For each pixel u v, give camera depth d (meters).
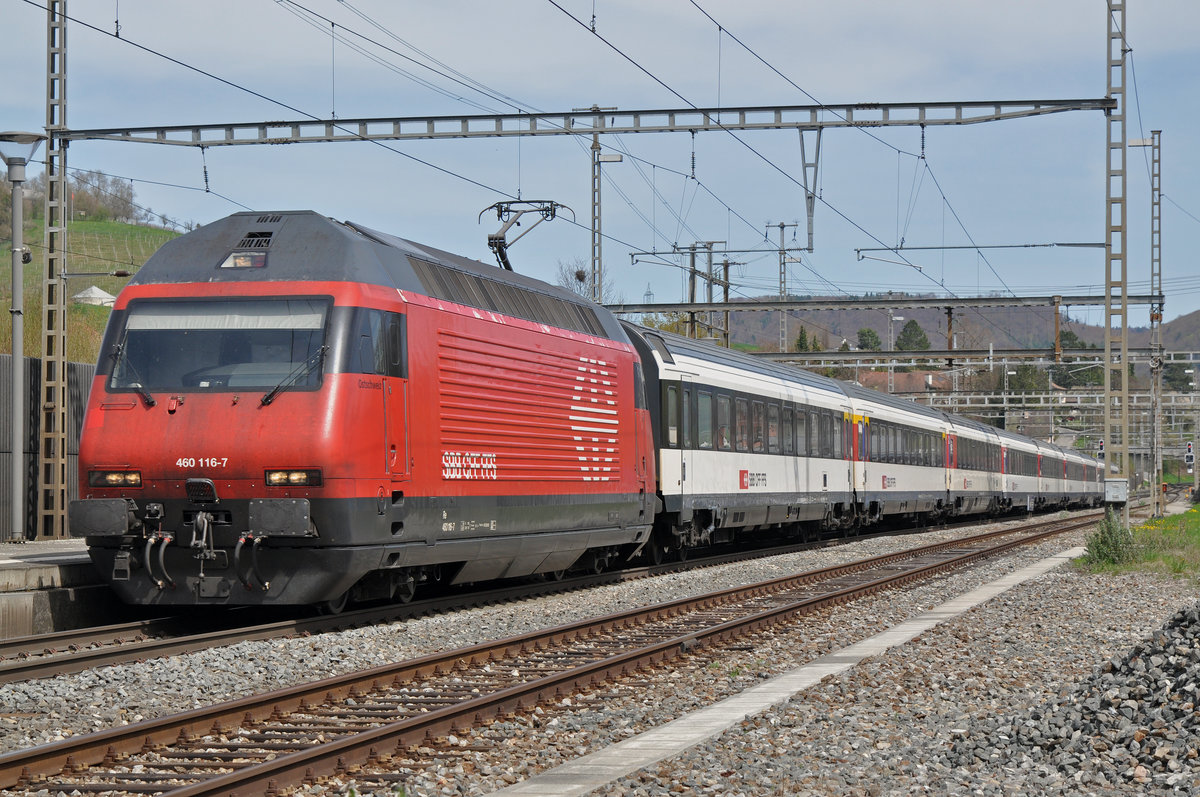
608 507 19.12
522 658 12.03
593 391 18.75
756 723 8.96
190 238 14.07
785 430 28.38
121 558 13.23
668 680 11.07
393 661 11.95
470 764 7.71
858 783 7.30
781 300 37.97
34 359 25.03
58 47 24.12
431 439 14.33
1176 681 8.77
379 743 7.83
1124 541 24.12
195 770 7.41
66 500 24.34
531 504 16.66
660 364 22.11
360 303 13.34
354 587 14.26
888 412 37.00
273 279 13.48
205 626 14.42
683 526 23.36
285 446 12.76
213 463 12.88
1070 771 7.55
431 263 15.18
